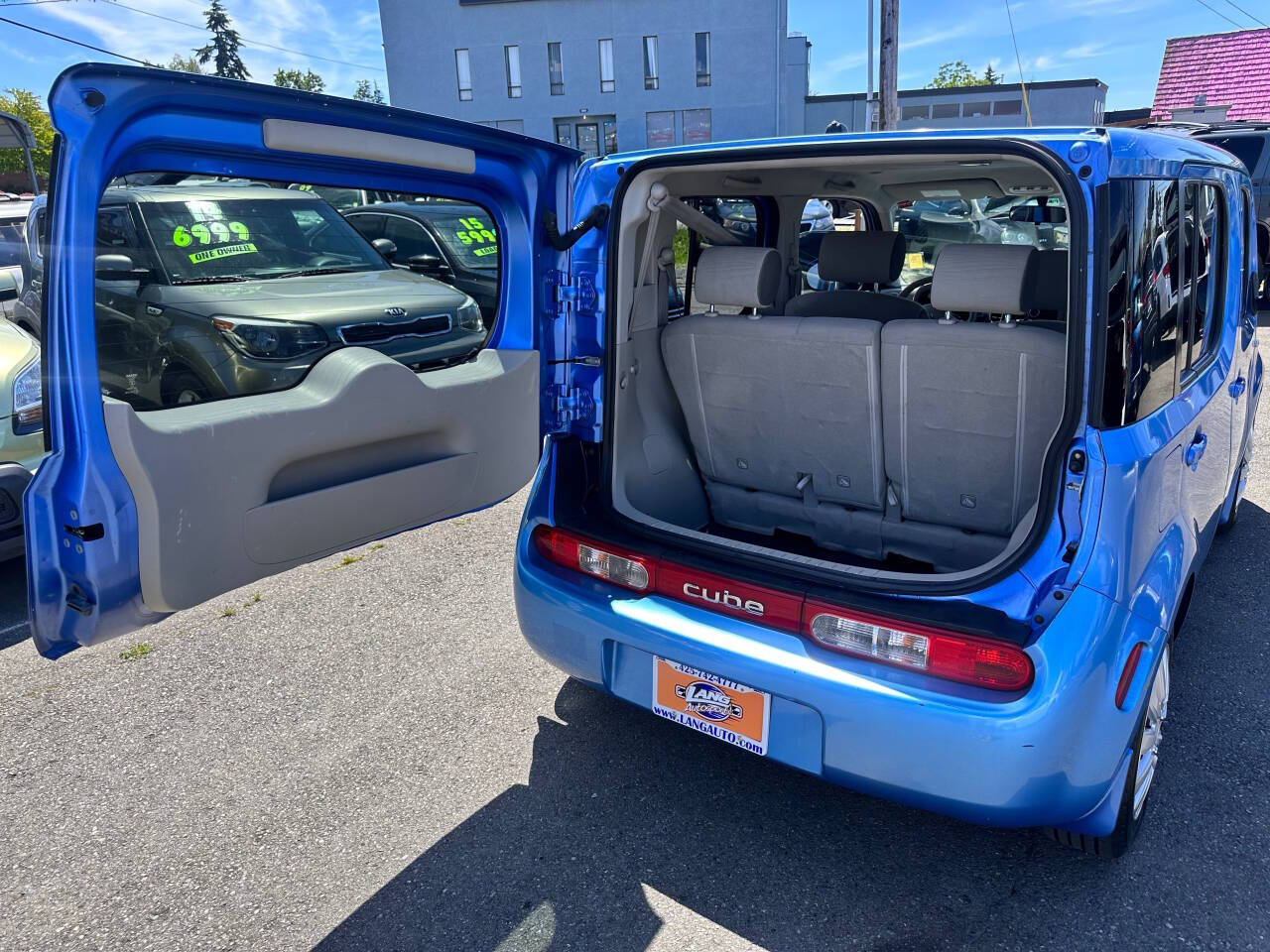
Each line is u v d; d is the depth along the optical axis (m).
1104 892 2.11
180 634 3.62
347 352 2.03
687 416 2.75
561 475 2.53
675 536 2.30
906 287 3.99
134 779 2.69
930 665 1.85
